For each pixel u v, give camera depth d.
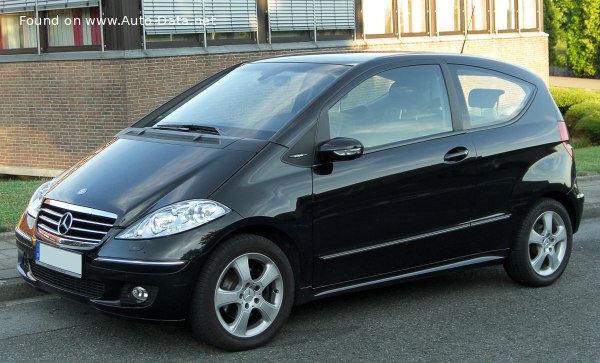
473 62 6.17
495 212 6.01
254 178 4.88
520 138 6.14
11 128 16.70
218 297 4.73
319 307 5.83
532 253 6.33
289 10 18.00
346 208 5.21
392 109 5.59
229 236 4.77
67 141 15.95
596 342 5.12
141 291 4.62
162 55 15.52
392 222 5.45
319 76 5.57
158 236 4.59
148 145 5.38
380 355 4.87
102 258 4.64
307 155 5.10
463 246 5.87
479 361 4.78
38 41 16.09
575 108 22.20
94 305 4.75
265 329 4.95
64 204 5.01
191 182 4.79
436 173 5.62
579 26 40.56
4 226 7.46
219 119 5.52
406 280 5.64
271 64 6.10
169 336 5.15
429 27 21.09
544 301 6.02
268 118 5.30
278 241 5.02
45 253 5.00
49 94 16.02
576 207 6.54
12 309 5.72
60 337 5.15
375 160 5.36
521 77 6.43
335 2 19.00
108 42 15.15
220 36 16.78
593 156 13.83
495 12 22.73
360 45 19.48
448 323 5.49
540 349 4.99
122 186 4.93
